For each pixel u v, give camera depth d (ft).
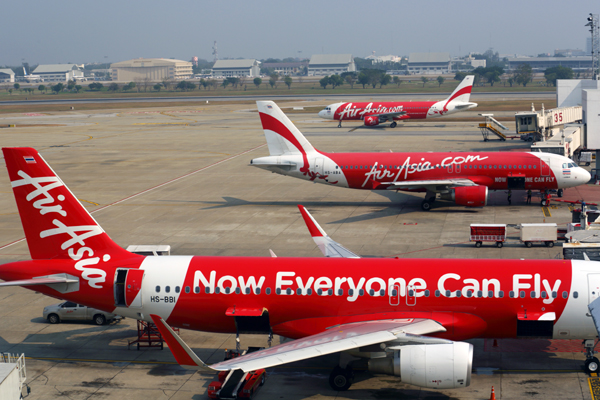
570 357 150.20
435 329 129.80
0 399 111.65
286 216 309.01
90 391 137.69
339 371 135.54
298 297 139.23
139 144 604.08
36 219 146.30
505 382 137.49
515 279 135.03
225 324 143.74
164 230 285.23
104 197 364.17
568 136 403.54
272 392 136.05
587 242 221.25
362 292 137.39
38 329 176.24
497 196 345.72
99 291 145.69
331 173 315.99
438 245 249.14
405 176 310.24
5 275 148.15
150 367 150.61
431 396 132.36
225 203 343.26
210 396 132.46
